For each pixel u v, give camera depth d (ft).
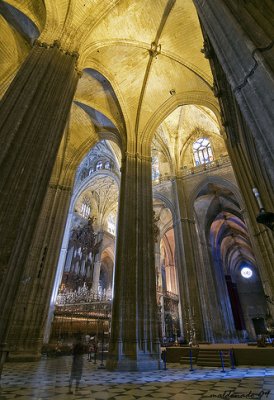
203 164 74.54
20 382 21.33
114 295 34.58
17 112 21.66
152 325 32.86
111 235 115.14
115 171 84.12
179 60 46.65
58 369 31.14
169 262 110.52
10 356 36.01
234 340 73.97
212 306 69.77
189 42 44.73
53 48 29.53
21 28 38.40
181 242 64.59
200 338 51.65
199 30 43.09
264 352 34.12
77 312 70.54
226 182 68.33
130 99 50.70
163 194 75.92
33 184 19.79
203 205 87.25
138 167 45.85
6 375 25.07
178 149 79.15
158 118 51.88
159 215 94.27
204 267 77.36
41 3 34.35
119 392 17.25
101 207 114.62
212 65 24.81
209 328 59.88
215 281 79.66
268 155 9.39
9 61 41.34
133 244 37.45
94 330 69.56
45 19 33.35
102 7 37.27
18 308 38.99
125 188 42.78
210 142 77.20
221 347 39.47
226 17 12.59
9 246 17.01
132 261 35.99
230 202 85.40
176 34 44.57
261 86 10.03
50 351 54.19
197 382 21.22
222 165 71.10
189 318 53.67
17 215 18.06
